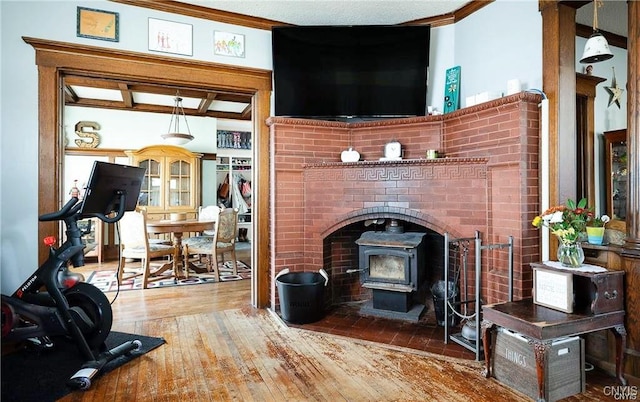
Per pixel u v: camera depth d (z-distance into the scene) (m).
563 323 1.86
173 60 3.08
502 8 2.86
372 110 3.38
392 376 2.15
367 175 3.14
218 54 3.26
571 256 2.09
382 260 3.20
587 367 2.21
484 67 3.02
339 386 2.05
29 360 2.37
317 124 3.38
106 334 2.39
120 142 5.81
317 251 3.32
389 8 3.21
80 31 2.82
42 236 2.72
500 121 2.62
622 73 3.78
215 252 4.50
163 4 3.04
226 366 2.29
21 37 2.66
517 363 1.99
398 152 3.20
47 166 2.72
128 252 4.26
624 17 3.33
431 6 3.17
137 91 4.82
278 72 3.37
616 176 3.48
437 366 2.27
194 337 2.74
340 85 3.38
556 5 2.46
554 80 2.47
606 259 2.16
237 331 2.86
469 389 2.01
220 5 3.14
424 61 3.31
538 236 2.51
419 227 3.50
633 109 2.06
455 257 2.97
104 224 5.70
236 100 5.36
